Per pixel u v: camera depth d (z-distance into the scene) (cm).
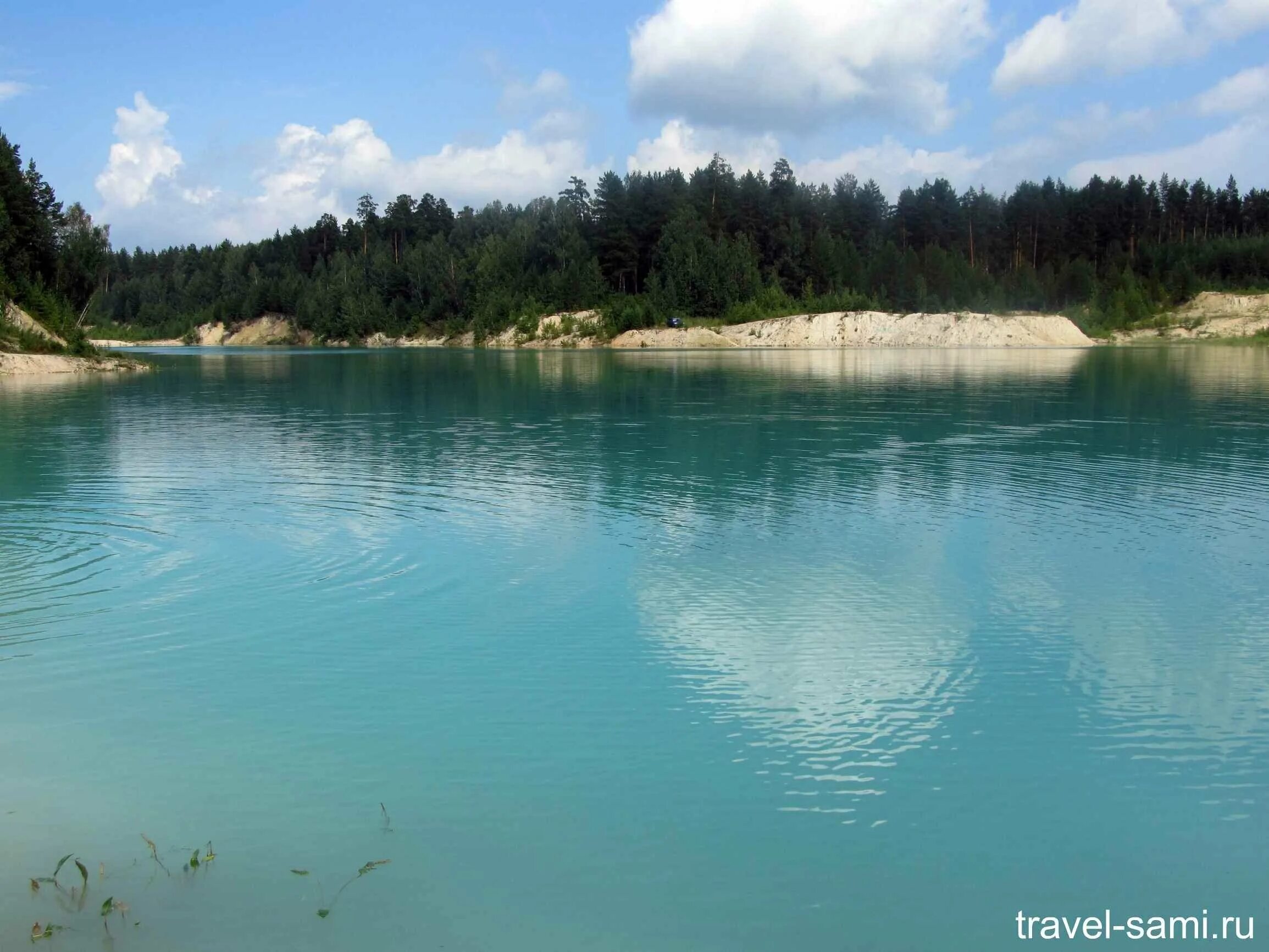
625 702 889
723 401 3756
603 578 1275
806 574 1288
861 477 2012
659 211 13888
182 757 789
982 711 872
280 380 5506
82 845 672
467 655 1002
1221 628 1073
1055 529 1534
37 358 6225
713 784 747
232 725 844
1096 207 15562
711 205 14525
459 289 14975
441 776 757
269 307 17088
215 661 988
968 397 3869
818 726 844
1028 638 1048
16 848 668
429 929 583
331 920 591
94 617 1120
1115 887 630
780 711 870
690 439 2628
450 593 1210
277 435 2758
